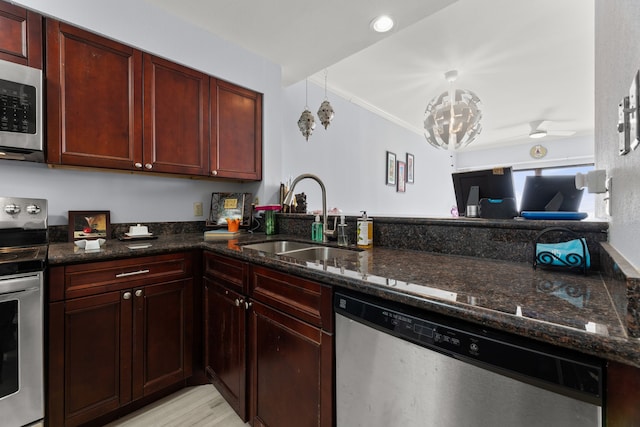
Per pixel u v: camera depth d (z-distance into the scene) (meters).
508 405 0.57
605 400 0.47
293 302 1.04
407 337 0.71
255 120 2.28
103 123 1.58
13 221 1.39
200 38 1.95
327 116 2.55
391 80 3.22
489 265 1.03
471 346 0.61
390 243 1.50
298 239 1.83
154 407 1.51
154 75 1.77
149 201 2.02
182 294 1.59
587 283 0.79
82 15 1.51
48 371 1.21
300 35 2.02
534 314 0.56
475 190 1.85
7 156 1.41
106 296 1.34
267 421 1.18
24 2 1.35
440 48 2.63
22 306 1.12
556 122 4.82
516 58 2.81
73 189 1.72
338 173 3.42
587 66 2.98
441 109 3.05
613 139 0.81
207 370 1.60
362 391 0.83
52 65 1.43
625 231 0.65
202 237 1.92
